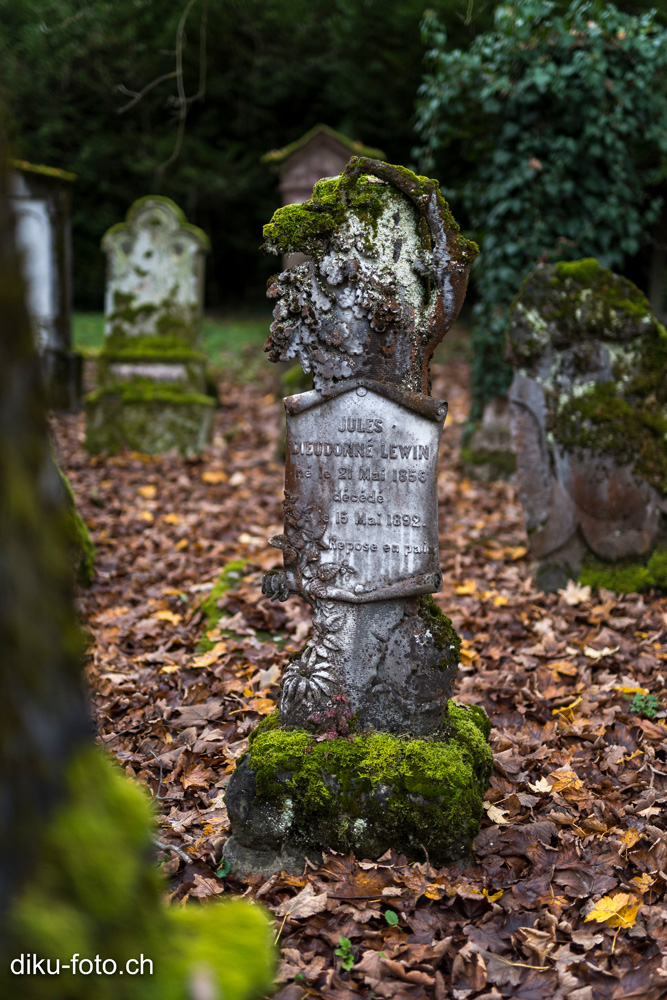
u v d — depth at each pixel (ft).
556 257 25.81
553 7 24.73
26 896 3.83
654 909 9.20
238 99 63.98
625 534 18.75
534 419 18.74
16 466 3.92
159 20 45.96
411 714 10.54
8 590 3.84
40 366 4.22
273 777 10.00
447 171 43.47
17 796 3.86
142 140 62.39
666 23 34.27
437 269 10.18
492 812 10.80
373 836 9.81
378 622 10.57
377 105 62.54
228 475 28.94
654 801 11.06
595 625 17.08
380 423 10.37
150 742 13.12
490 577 19.62
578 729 12.99
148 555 21.44
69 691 4.19
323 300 10.28
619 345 18.61
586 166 25.26
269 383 44.91
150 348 32.04
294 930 9.09
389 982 8.31
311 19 52.80
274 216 10.40
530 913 9.21
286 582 10.77
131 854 4.31
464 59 25.53
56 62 41.98
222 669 15.23
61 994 3.80
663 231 34.73
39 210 36.83
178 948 4.46
